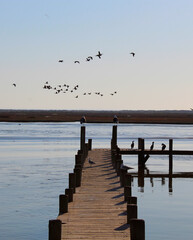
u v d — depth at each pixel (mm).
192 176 46938
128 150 49219
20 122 181750
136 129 137125
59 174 44688
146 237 23859
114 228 20172
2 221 26688
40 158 58969
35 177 42594
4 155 61812
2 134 104562
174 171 50531
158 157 66688
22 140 88750
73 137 98000
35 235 24062
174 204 32031
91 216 22375
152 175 47531
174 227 25891
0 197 33188
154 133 117250
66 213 22969
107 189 29531
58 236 17188
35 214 28375
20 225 25938
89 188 29859
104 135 105562
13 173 45000
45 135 102750
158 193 36562
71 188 26188
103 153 51688
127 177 28453
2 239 23188
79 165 33250
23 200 32250
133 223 16734
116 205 24797
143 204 31969
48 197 33312
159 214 28938
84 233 19375
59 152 67188
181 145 82625
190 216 28453
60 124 165000
